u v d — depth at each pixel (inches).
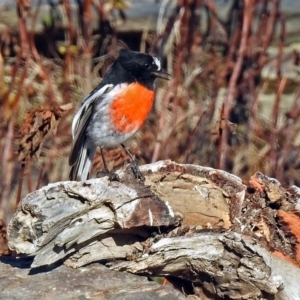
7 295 311.0
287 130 555.8
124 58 396.2
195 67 580.1
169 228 327.6
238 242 316.2
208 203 339.3
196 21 586.9
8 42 586.9
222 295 327.6
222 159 510.9
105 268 326.6
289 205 344.5
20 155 438.6
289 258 340.8
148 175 333.1
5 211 484.4
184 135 540.1
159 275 330.0
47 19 586.2
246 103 569.0
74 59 575.2
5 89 561.9
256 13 580.1
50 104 537.0
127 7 594.6
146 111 402.9
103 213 312.7
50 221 305.1
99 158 459.8
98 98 396.2
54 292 313.4
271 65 589.6
